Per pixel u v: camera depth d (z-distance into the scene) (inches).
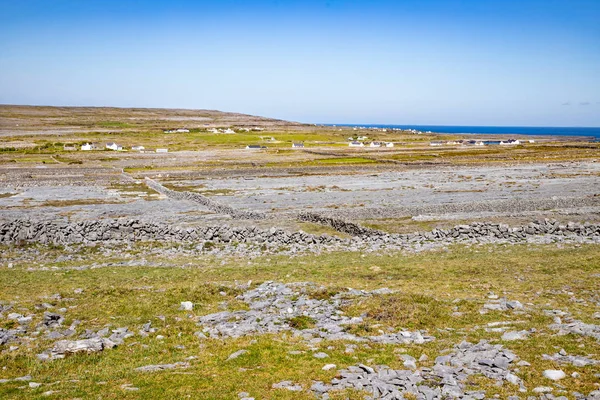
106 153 7534.5
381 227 1994.3
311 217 2271.2
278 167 5295.3
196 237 1769.2
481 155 6924.2
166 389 541.0
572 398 498.0
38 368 609.0
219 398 516.7
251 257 1501.0
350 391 526.3
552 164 5502.0
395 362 614.5
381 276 1158.3
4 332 729.6
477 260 1309.1
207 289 1004.6
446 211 2529.5
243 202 2950.3
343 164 5634.8
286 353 655.1
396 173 4835.1
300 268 1283.2
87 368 618.8
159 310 874.8
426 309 840.9
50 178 4392.2
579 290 975.6
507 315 815.1
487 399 501.7
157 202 3061.0
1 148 7819.9
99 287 1039.0
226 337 738.2
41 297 943.0
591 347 639.8
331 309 863.7
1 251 1584.6
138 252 1594.5
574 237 1657.2
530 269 1175.6
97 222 1777.8
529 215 2287.2
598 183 3644.2
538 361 594.6
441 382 541.0
